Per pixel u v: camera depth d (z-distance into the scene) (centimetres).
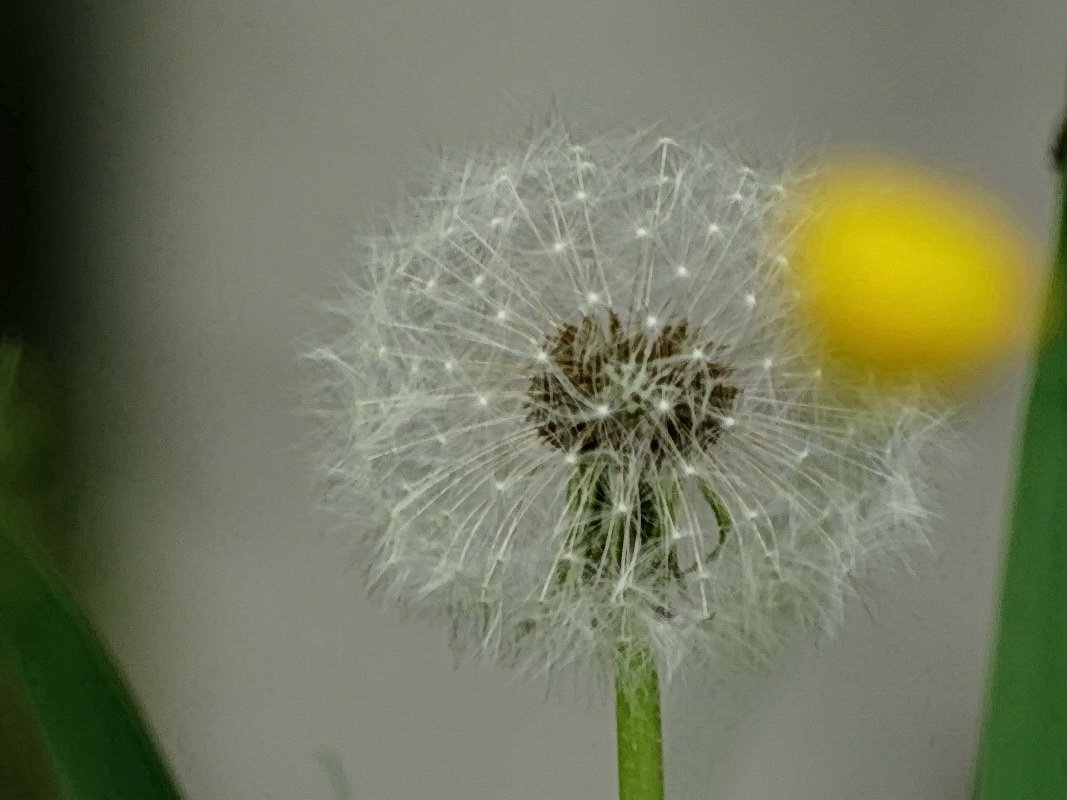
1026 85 40
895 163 40
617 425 33
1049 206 39
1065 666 32
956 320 34
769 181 34
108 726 32
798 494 33
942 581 40
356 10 41
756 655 33
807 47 40
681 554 33
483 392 34
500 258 34
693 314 34
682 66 40
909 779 40
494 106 41
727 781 39
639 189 34
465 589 34
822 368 34
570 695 41
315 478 35
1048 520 32
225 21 41
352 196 41
